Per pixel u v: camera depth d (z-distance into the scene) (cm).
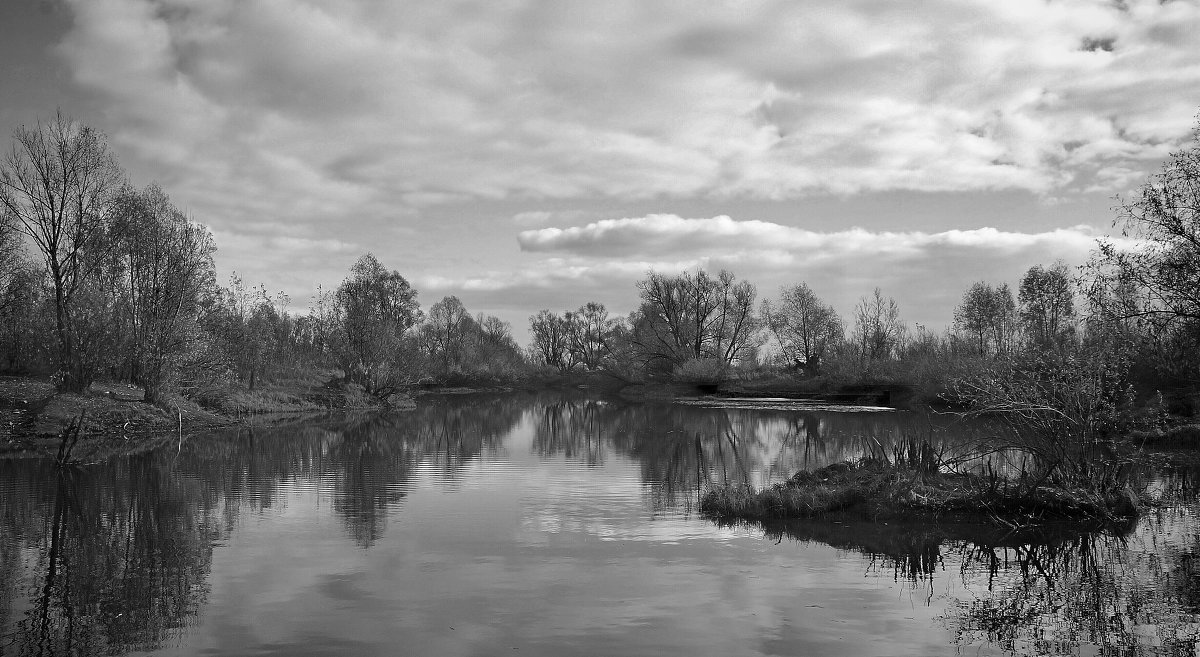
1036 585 1088
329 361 6519
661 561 1230
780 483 2027
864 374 6619
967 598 1034
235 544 1354
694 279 8425
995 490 1555
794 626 930
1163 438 2453
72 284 3819
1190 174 1698
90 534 1437
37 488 1961
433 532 1448
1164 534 1374
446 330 10644
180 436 3266
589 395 9119
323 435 3525
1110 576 1124
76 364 3525
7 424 3009
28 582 1121
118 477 2158
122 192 3981
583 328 12212
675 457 2705
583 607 1002
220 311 4462
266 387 5353
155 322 3694
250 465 2433
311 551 1301
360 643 877
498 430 3912
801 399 6962
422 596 1049
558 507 1708
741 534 1423
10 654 848
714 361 7919
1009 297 5959
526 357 13212
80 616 973
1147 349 1834
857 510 1577
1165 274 1686
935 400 5125
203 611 990
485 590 1075
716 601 1027
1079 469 1584
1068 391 1598
